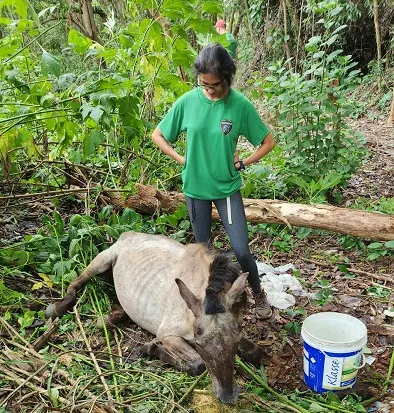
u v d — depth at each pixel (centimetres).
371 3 1319
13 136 529
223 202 397
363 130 1043
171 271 383
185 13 568
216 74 344
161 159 680
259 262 516
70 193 594
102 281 469
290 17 1416
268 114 857
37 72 658
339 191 693
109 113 498
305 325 346
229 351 287
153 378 345
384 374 360
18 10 489
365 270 505
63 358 369
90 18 985
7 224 587
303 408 315
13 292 427
